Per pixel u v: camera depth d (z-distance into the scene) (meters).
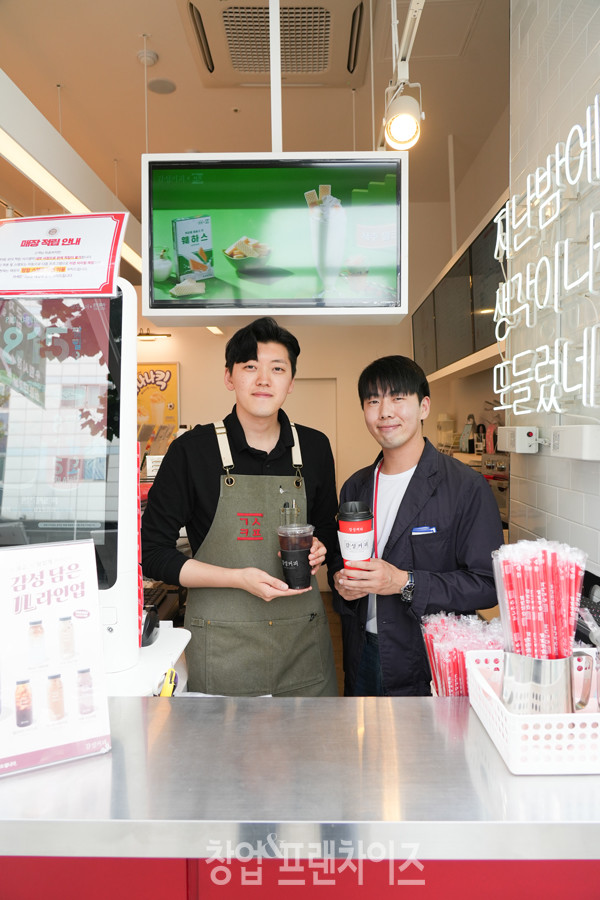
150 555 1.53
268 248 1.65
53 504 0.99
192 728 0.76
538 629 0.69
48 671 0.70
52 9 2.98
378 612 1.58
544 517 1.90
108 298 0.99
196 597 1.53
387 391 1.62
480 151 4.63
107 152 4.55
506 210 2.03
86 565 0.75
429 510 1.62
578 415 1.54
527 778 0.65
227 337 5.99
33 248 1.01
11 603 0.70
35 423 0.99
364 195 1.63
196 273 1.65
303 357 5.97
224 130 4.20
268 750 0.71
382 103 3.81
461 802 0.61
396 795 0.62
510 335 2.21
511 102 2.21
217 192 1.64
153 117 4.02
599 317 1.42
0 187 3.78
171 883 0.68
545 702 0.69
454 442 5.00
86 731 0.70
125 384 0.99
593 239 1.34
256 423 1.58
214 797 0.62
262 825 0.58
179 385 6.02
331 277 1.64
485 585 1.48
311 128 4.16
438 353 4.19
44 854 0.60
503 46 3.23
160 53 3.33
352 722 0.78
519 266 2.10
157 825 0.59
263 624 1.49
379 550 1.73
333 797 0.62
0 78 1.65
